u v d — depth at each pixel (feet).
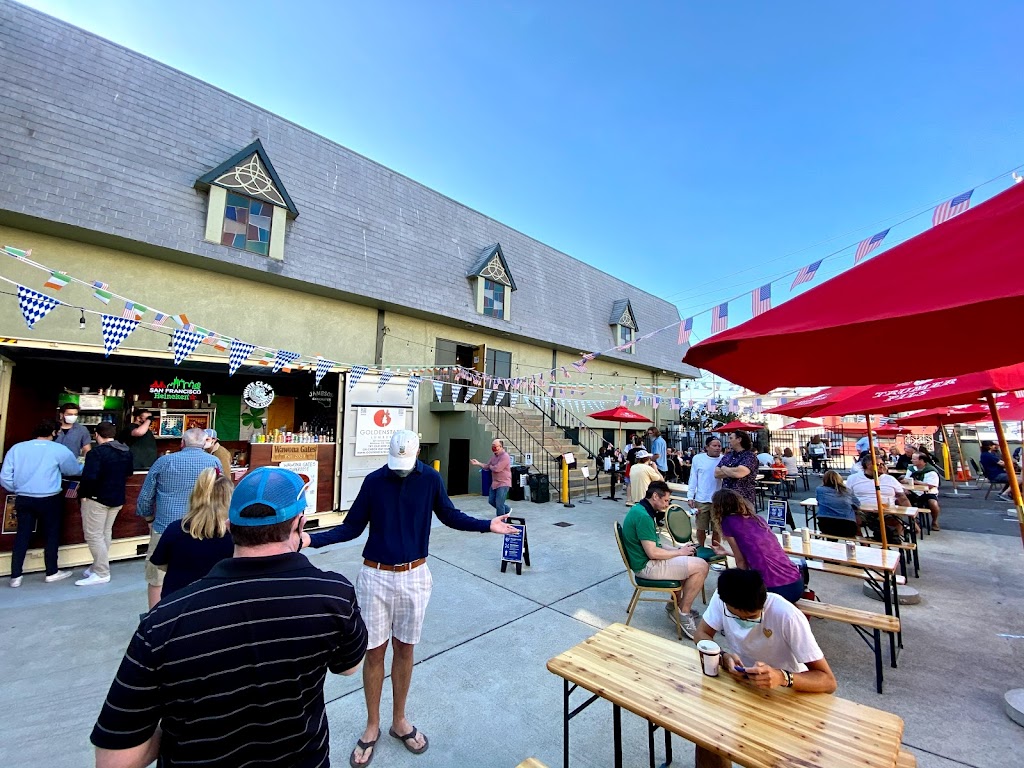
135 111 25.82
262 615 3.85
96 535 16.89
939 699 9.99
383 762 8.09
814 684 6.44
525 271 50.24
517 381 38.42
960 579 18.11
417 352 37.32
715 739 5.47
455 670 11.17
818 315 4.43
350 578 17.67
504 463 25.25
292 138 33.58
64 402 23.24
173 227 24.67
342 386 27.20
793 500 36.88
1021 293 3.43
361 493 8.98
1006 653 12.05
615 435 59.00
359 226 34.63
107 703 3.46
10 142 20.89
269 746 3.77
